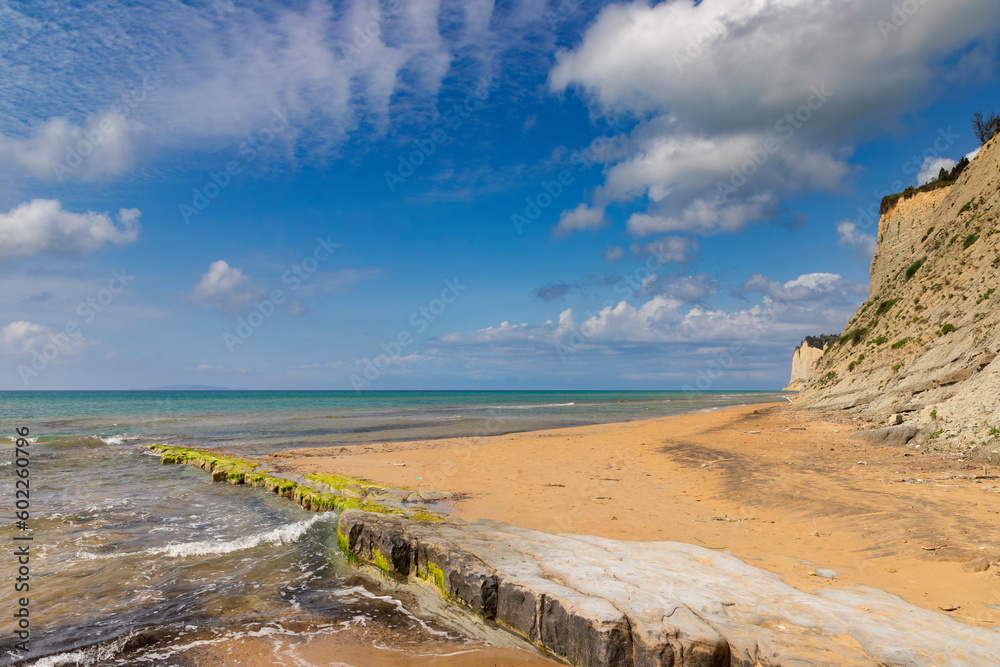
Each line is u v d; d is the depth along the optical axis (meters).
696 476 13.88
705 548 7.68
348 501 11.92
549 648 5.85
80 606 7.29
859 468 12.58
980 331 17.20
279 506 13.02
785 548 7.85
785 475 12.50
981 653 4.46
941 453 13.45
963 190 30.39
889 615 5.30
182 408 56.22
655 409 55.84
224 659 5.96
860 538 7.89
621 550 7.57
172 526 11.23
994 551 6.71
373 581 8.36
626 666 5.12
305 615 7.15
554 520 10.02
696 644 4.78
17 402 71.62
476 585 6.64
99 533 10.62
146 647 6.22
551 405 66.31
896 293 33.00
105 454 21.33
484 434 28.31
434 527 8.79
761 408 44.25
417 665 5.85
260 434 28.86
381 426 33.56
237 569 8.80
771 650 4.75
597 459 17.83
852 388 29.11
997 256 20.61
